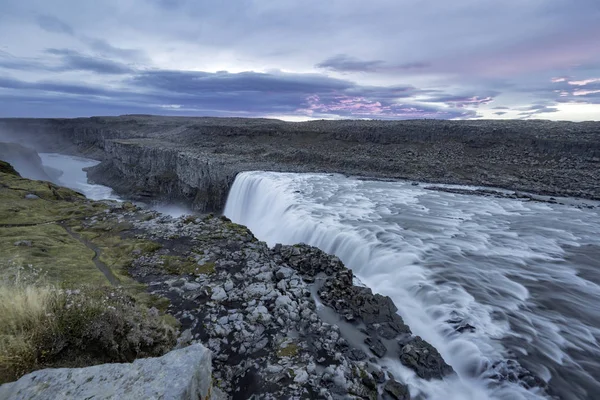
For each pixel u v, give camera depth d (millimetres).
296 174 57219
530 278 18703
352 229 26984
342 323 13617
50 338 6137
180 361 4734
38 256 15914
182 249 18656
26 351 5660
